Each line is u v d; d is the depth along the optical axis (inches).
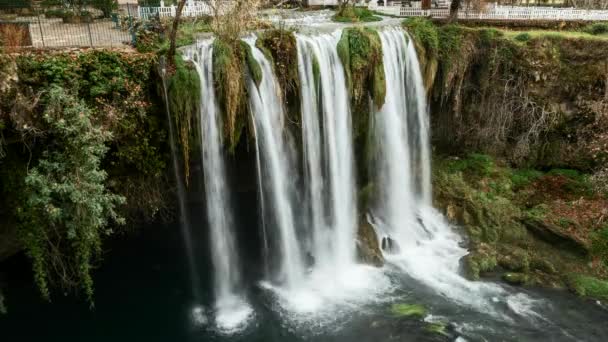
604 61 901.2
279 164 746.2
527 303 701.3
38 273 570.3
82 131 521.3
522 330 649.6
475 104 987.3
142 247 807.7
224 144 698.2
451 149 1027.9
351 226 845.2
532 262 776.3
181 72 613.9
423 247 836.6
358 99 812.6
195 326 664.4
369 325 655.8
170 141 667.4
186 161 646.5
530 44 922.1
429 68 904.9
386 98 852.6
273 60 707.4
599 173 846.5
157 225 793.6
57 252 581.3
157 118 649.0
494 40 933.8
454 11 1010.7
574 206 862.5
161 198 733.3
